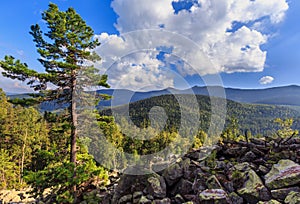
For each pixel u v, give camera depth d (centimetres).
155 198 445
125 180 519
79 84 756
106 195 574
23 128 2480
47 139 2389
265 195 332
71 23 895
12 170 2147
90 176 725
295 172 340
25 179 713
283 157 416
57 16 880
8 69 781
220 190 370
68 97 841
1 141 2497
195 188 417
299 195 298
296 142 472
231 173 412
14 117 2702
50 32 898
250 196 342
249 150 486
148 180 470
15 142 2498
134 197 465
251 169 392
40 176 713
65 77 835
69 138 912
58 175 681
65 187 708
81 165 766
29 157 2395
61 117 911
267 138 545
